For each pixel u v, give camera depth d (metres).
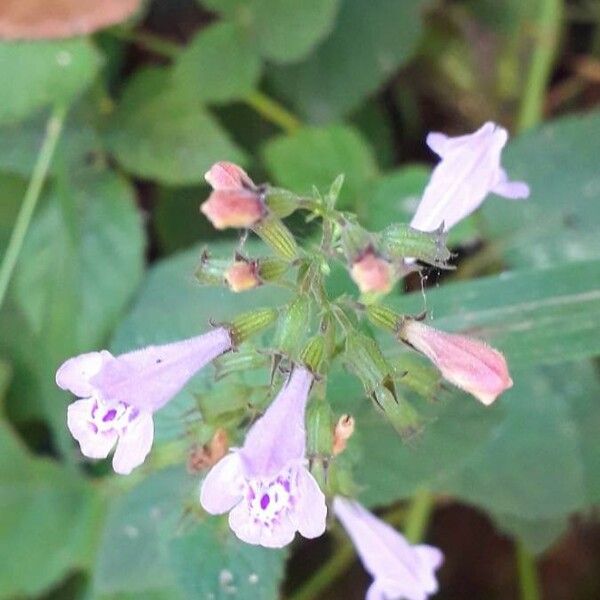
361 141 0.12
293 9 0.12
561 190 0.12
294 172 0.12
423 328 0.07
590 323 0.09
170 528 0.09
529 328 0.09
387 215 0.11
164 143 0.12
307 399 0.07
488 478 0.10
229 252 0.11
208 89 0.12
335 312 0.07
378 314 0.07
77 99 0.12
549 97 0.14
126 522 0.10
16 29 0.11
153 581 0.10
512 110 0.14
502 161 0.12
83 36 0.12
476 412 0.09
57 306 0.12
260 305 0.10
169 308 0.10
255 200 0.07
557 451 0.11
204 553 0.08
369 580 0.14
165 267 0.10
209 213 0.07
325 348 0.07
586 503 0.10
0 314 0.12
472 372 0.07
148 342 0.10
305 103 0.13
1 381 0.12
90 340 0.12
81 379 0.07
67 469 0.11
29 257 0.12
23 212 0.11
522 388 0.11
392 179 0.11
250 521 0.07
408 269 0.07
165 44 0.13
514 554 0.14
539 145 0.12
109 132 0.12
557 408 0.11
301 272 0.07
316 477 0.07
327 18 0.12
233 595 0.08
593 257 0.11
